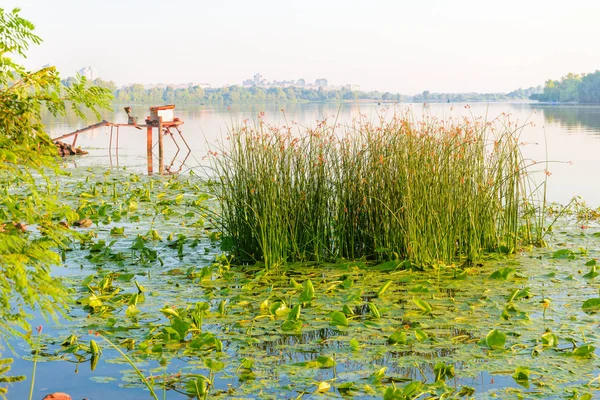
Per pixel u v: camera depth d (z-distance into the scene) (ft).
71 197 41.22
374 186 25.86
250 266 24.89
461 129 27.27
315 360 16.02
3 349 16.52
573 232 31.04
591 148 76.69
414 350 16.69
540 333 17.79
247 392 14.39
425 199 24.90
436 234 24.94
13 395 14.21
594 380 14.82
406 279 22.84
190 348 16.76
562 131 106.32
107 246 27.86
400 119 26.76
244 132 26.66
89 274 23.67
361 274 23.80
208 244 28.78
